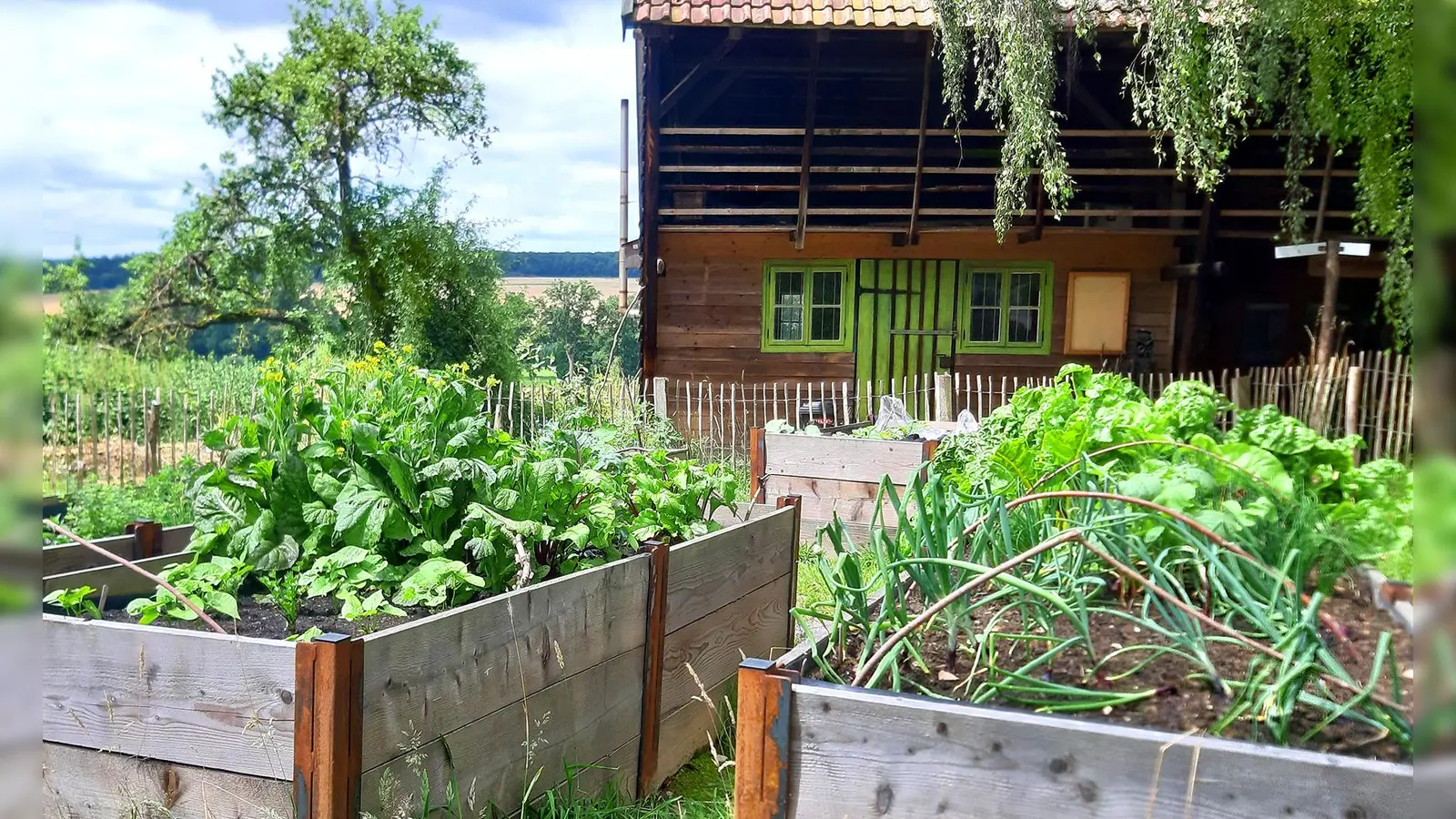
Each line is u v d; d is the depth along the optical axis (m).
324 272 21.34
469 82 22.73
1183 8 9.61
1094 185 13.71
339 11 22.00
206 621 2.81
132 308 20.22
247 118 21.77
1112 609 2.33
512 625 2.91
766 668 1.92
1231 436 3.12
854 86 14.09
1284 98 10.82
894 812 1.81
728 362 14.02
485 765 2.81
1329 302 11.69
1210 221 12.81
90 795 2.53
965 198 13.99
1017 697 2.01
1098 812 1.68
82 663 2.53
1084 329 13.95
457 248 21.36
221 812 2.41
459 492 3.54
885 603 2.22
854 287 14.02
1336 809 1.55
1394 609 2.00
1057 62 13.09
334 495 3.35
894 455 6.66
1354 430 11.02
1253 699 1.89
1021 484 3.15
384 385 4.08
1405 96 9.00
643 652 3.63
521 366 22.06
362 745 2.37
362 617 3.15
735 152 13.38
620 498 4.37
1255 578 2.29
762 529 4.61
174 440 12.03
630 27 12.22
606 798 3.30
